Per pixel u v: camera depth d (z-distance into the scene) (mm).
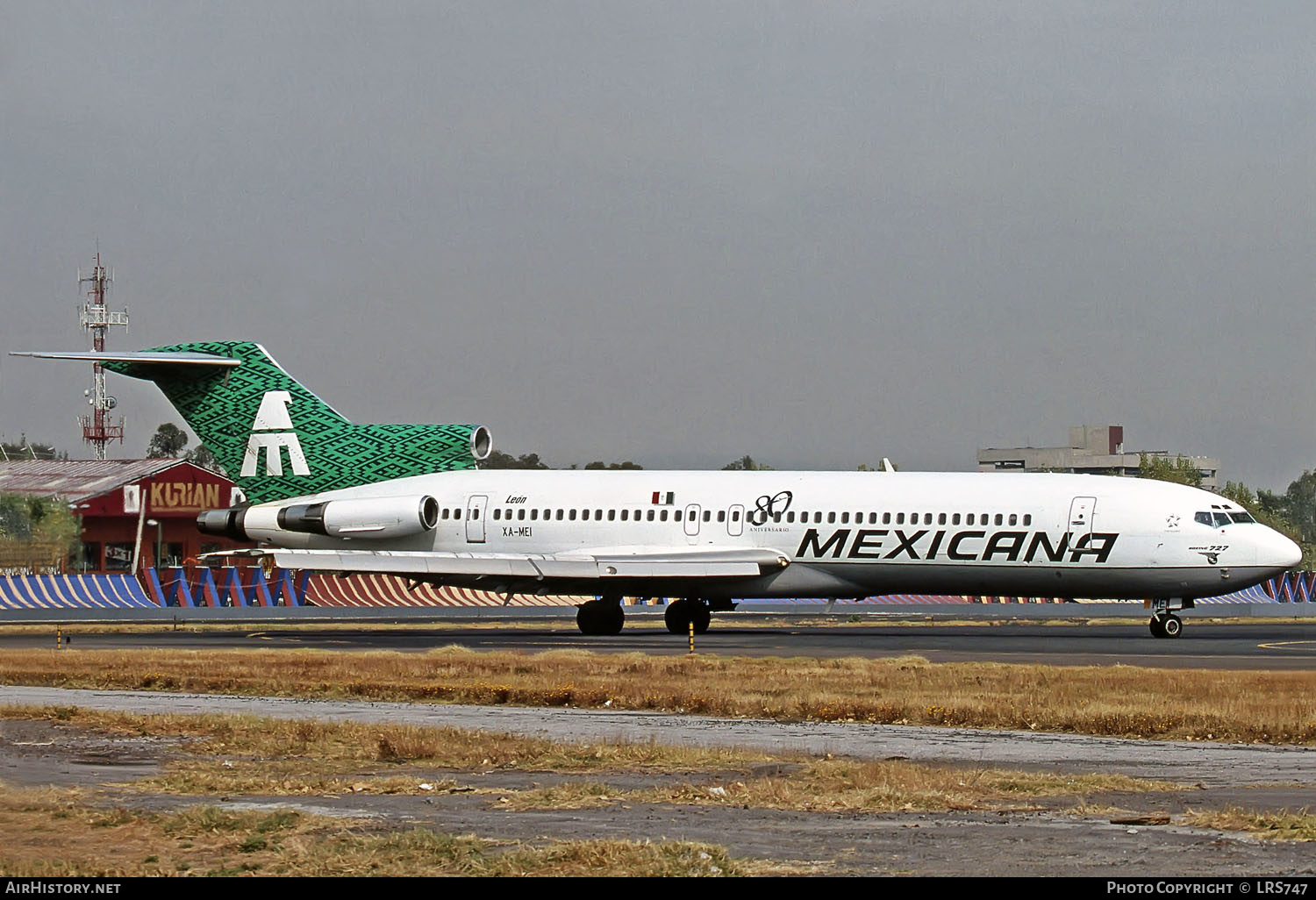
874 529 178750
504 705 99500
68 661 127438
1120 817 56250
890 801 59438
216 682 110312
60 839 52188
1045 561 173125
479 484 196375
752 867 47531
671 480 190000
